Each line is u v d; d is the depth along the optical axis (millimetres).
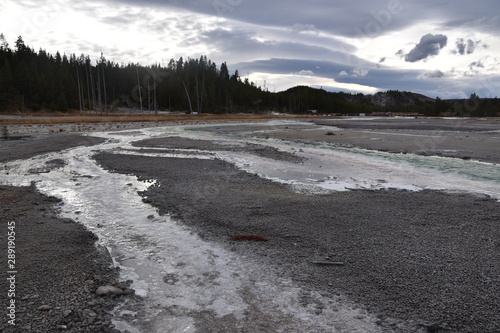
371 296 4727
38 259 5867
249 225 7695
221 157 18422
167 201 9742
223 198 9961
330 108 150250
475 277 5152
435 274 5273
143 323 4188
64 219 8203
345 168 15453
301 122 67188
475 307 4375
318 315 4348
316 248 6406
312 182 12508
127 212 8844
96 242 6828
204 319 4293
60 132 36219
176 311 4469
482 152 20516
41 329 3926
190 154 19531
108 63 112750
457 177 13539
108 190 11203
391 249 6262
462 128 43875
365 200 9773
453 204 9352
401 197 10148
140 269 5684
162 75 113875
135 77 109812
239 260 6004
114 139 28609
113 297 4742
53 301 4539
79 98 80438
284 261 5910
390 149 22188
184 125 52062
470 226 7508
